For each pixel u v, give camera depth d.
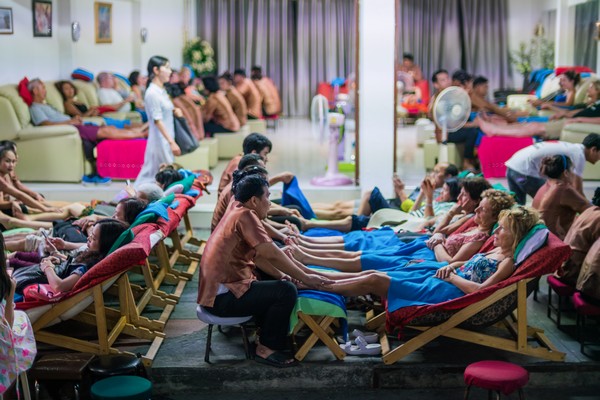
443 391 4.91
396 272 5.21
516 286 4.79
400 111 14.95
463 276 5.04
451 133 9.96
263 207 4.99
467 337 4.92
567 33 13.28
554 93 11.07
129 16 13.93
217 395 4.92
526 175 7.32
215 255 4.90
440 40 17.22
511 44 17.09
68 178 9.38
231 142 11.65
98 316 4.93
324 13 17.42
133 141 9.38
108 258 4.86
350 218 7.00
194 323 5.70
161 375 4.93
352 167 10.57
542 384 4.95
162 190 6.56
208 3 17.22
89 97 11.51
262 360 4.96
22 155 9.33
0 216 6.69
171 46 15.78
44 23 10.92
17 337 4.31
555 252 4.71
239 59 17.50
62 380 4.68
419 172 10.28
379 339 5.30
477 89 10.38
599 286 4.98
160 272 6.48
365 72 8.65
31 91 9.57
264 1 17.36
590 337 5.36
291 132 15.02
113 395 4.27
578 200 5.94
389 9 8.50
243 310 4.90
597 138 6.52
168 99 8.29
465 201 5.95
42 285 4.98
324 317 5.05
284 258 4.93
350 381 4.95
